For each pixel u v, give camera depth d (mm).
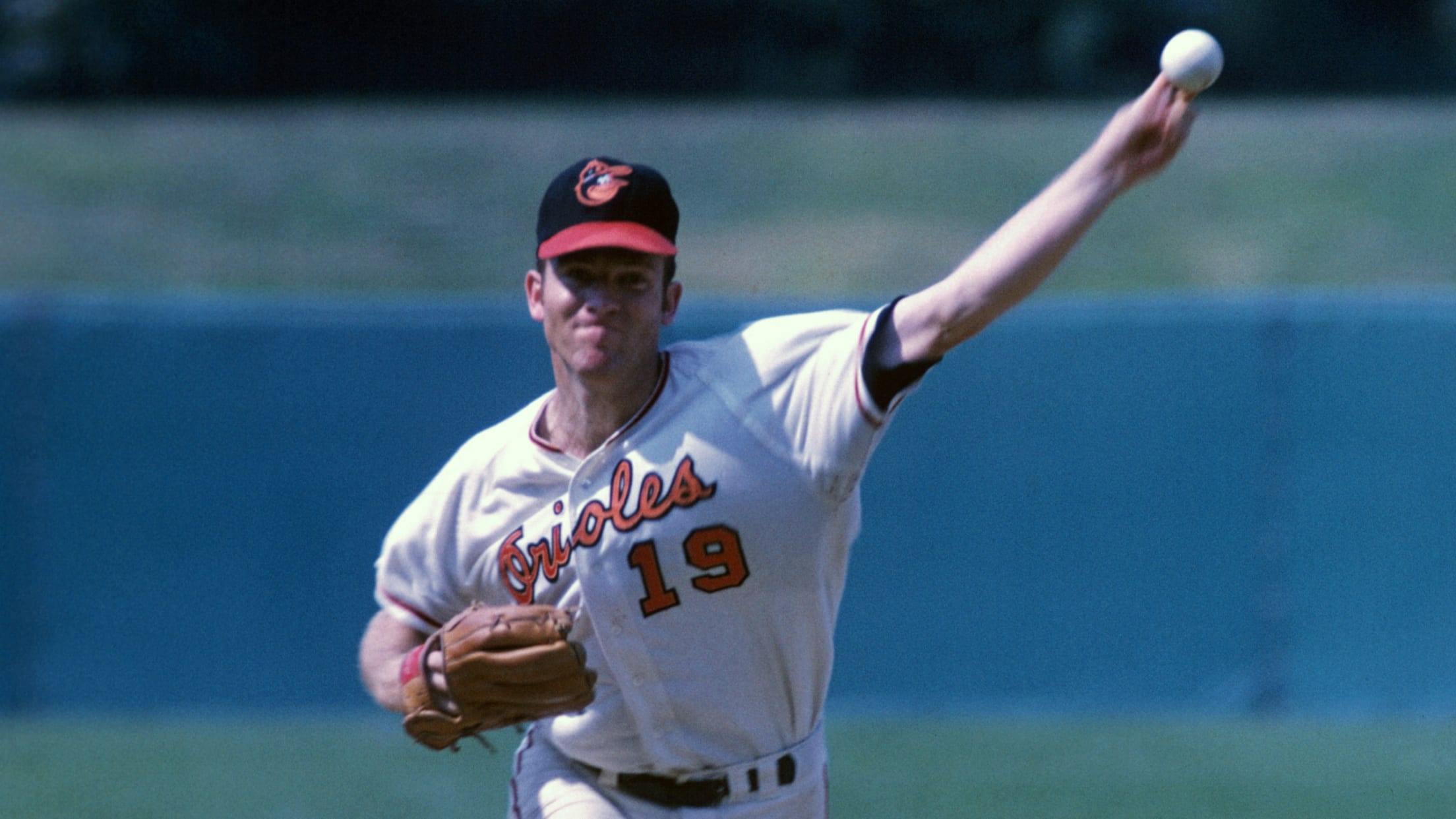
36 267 47469
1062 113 65000
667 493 10055
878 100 78375
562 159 57281
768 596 10266
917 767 25328
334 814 22812
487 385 29641
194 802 23359
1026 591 29141
